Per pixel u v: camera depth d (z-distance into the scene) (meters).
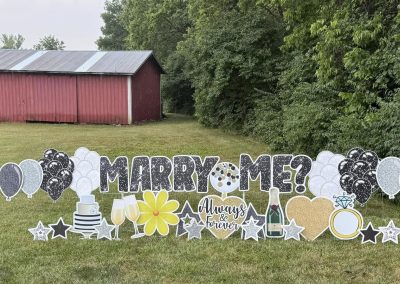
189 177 5.06
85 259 4.61
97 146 13.42
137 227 5.27
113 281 4.12
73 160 5.06
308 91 10.90
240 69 16.58
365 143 7.30
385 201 6.87
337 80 9.41
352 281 4.12
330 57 9.16
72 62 23.33
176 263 4.49
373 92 8.27
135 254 4.72
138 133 17.09
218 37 17.27
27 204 6.72
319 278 4.17
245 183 5.03
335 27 8.98
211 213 5.08
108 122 22.44
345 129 7.86
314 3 11.20
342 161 4.92
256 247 4.86
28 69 22.50
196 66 19.27
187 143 14.19
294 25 13.63
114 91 22.30
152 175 5.10
